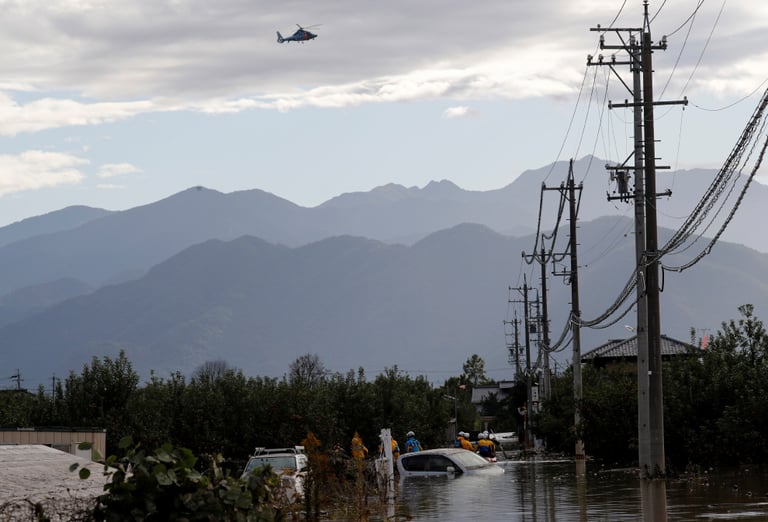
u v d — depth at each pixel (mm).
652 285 55438
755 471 55156
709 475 53500
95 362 70562
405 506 40500
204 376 76375
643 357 55938
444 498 44094
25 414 73375
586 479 54969
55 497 12266
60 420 68812
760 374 61969
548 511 36906
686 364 65938
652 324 55250
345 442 80562
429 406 108562
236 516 13297
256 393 74375
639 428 55875
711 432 61375
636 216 57219
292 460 44062
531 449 133750
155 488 12773
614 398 70438
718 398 62188
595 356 128125
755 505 36406
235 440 72438
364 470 32406
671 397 62781
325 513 29266
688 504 37594
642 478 53562
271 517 13844
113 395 69938
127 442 13195
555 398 98812
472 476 58781
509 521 33719
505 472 64750
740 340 66250
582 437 71875
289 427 72500
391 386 90375
